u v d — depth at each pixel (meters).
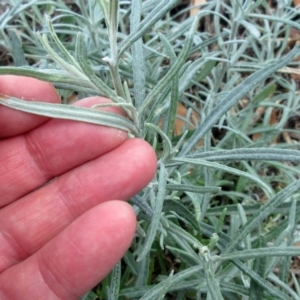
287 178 0.20
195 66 0.15
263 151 0.12
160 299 0.11
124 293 0.14
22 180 0.13
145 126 0.12
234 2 0.17
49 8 0.22
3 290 0.12
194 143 0.13
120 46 0.11
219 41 0.17
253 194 0.19
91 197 0.12
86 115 0.11
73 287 0.12
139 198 0.13
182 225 0.18
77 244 0.11
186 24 0.18
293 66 0.22
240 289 0.13
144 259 0.14
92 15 0.18
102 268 0.12
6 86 0.12
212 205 0.19
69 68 0.11
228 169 0.11
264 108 0.22
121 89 0.11
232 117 0.20
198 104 0.22
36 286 0.12
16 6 0.18
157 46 0.19
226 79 0.22
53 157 0.12
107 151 0.12
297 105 0.20
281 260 0.14
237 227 0.15
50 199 0.13
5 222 0.13
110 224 0.11
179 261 0.18
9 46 0.19
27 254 0.13
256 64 0.18
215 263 0.13
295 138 0.21
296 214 0.13
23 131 0.12
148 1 0.16
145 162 0.12
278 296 0.12
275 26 0.21
